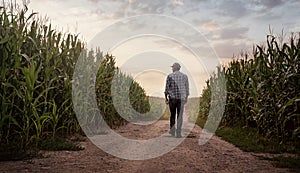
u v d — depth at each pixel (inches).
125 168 139.9
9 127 175.8
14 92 174.9
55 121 210.4
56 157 161.5
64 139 222.2
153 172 133.0
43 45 237.5
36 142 182.5
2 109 167.0
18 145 174.6
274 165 148.1
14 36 187.3
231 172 134.6
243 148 200.5
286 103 222.7
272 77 242.4
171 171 135.2
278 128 237.1
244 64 334.0
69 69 265.9
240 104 340.8
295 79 226.7
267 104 244.5
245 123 323.3
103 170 134.5
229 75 367.2
